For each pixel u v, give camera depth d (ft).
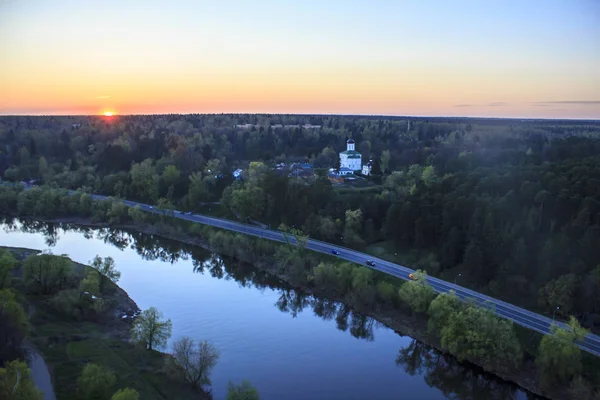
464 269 422.00
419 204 500.74
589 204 404.16
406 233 494.18
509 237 408.67
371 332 374.22
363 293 403.13
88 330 342.23
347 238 522.06
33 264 391.24
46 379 272.31
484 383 312.91
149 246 603.26
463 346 318.24
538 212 426.92
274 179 635.25
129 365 297.12
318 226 554.46
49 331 330.54
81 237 638.12
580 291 343.26
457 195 488.85
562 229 409.69
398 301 398.21
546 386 287.48
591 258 367.45
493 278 402.72
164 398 266.98
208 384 292.20
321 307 424.87
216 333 365.20
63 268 399.24
